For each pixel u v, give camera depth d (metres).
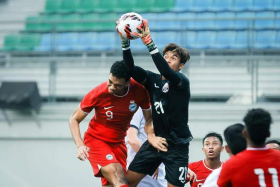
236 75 37.78
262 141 12.77
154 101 16.12
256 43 42.41
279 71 38.72
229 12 47.25
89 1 52.69
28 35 47.38
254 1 49.91
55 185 32.84
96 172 17.14
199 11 47.56
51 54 37.31
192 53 41.94
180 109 16.08
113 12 47.69
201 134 32.66
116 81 15.90
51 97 35.81
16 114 33.84
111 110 17.06
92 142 17.59
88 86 38.44
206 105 33.75
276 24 46.09
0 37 47.66
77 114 17.39
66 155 33.06
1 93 32.91
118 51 37.16
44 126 33.53
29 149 33.44
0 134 33.66
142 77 16.02
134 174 16.91
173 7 51.75
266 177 12.49
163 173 21.80
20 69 40.62
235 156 12.95
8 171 33.25
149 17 48.09
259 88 35.69
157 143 16.17
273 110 32.97
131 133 21.47
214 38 44.34
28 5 52.22
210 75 38.12
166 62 15.22
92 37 46.22
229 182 12.90
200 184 21.00
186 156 16.45
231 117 32.88
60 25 49.22
